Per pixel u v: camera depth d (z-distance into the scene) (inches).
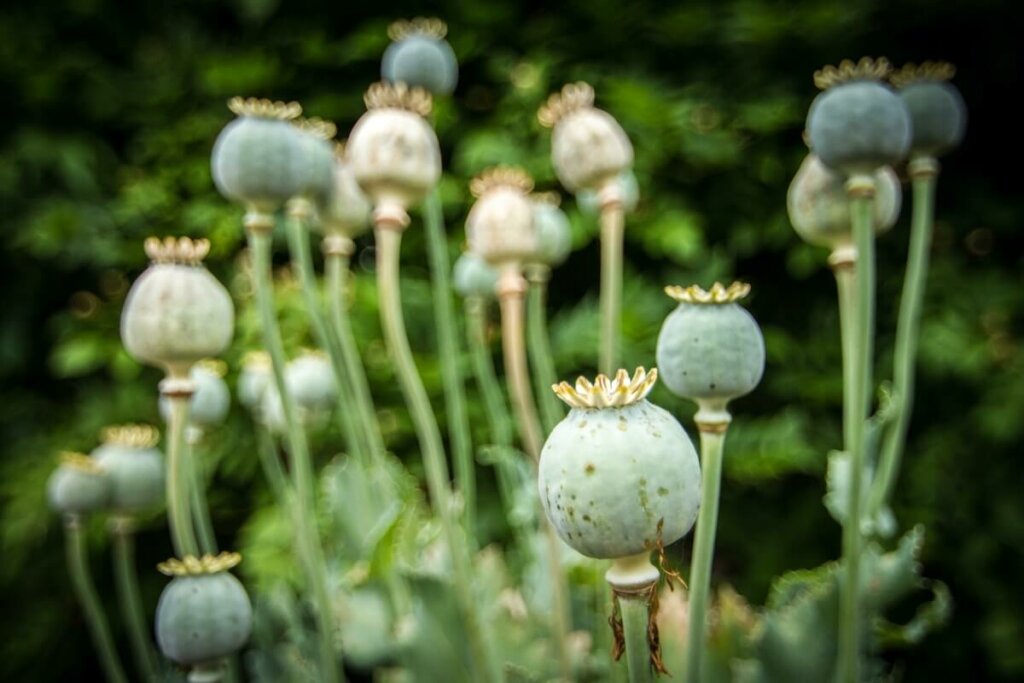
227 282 44.8
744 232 44.8
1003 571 42.8
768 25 44.5
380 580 24.4
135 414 44.5
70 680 46.1
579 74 45.6
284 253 45.3
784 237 44.3
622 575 15.8
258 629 25.0
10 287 48.9
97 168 49.6
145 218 46.6
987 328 43.1
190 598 19.7
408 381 22.4
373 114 22.3
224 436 41.2
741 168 45.5
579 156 23.6
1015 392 41.6
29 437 47.4
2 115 49.2
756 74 46.5
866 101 19.7
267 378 27.9
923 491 43.2
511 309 23.6
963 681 44.0
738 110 45.2
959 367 41.8
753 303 47.2
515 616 24.1
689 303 18.0
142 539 45.6
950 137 22.7
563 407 29.8
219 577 20.0
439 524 26.3
